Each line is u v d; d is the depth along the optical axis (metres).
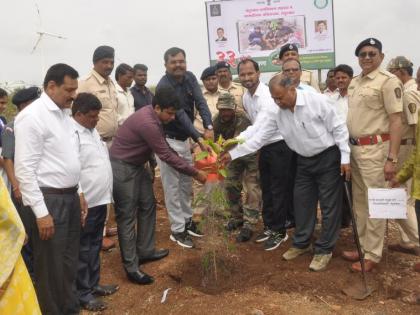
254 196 5.32
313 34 11.09
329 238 4.42
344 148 4.19
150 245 4.71
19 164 3.13
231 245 4.52
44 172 3.26
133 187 4.33
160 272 4.53
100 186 3.93
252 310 3.64
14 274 2.26
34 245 3.37
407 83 5.93
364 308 3.73
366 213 4.53
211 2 11.20
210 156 4.35
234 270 4.52
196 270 4.56
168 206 5.18
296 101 4.13
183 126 5.02
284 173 4.94
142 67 7.44
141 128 4.14
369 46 4.12
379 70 4.17
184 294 4.09
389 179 4.11
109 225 6.12
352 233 5.42
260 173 5.18
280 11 11.07
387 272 4.35
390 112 4.05
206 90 6.67
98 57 5.41
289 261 4.69
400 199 3.66
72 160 3.36
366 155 4.24
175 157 4.22
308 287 4.08
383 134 4.19
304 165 4.49
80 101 3.81
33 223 3.31
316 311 3.66
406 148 4.92
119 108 6.23
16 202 4.44
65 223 3.38
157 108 4.14
